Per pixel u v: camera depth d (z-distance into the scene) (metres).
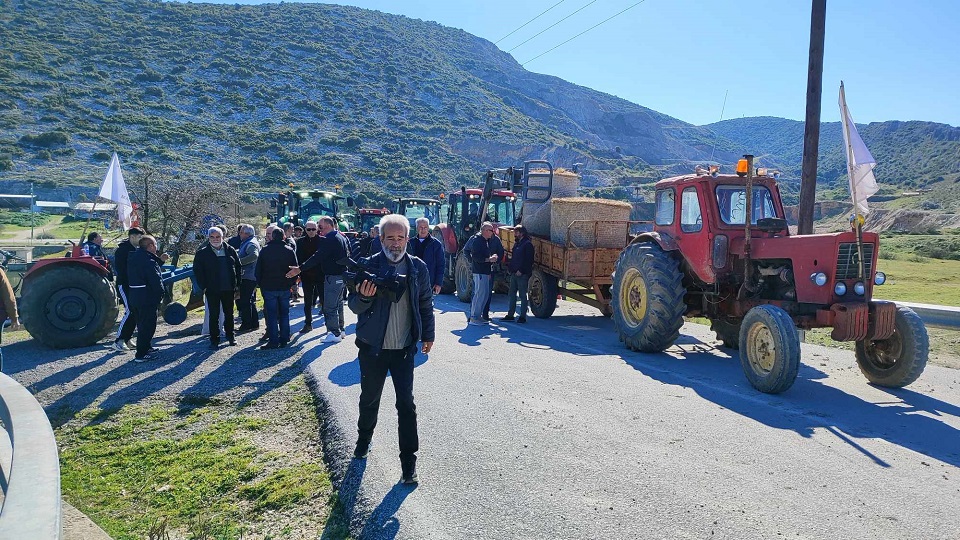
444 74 143.00
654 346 7.94
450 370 6.95
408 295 4.05
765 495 3.78
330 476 4.30
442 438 4.76
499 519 3.49
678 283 7.73
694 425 5.08
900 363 6.12
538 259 11.62
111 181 12.20
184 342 8.99
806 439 4.77
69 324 8.70
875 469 4.18
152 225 21.78
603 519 3.48
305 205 18.34
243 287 9.79
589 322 10.98
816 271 6.27
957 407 5.66
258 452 4.89
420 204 22.55
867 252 6.28
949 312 8.18
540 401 5.73
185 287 14.80
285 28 136.25
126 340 8.59
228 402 6.08
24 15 106.38
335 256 8.52
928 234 51.06
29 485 2.58
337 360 7.36
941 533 3.32
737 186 7.66
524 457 4.38
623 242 11.20
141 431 5.44
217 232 8.34
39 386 6.70
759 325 6.18
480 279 10.52
